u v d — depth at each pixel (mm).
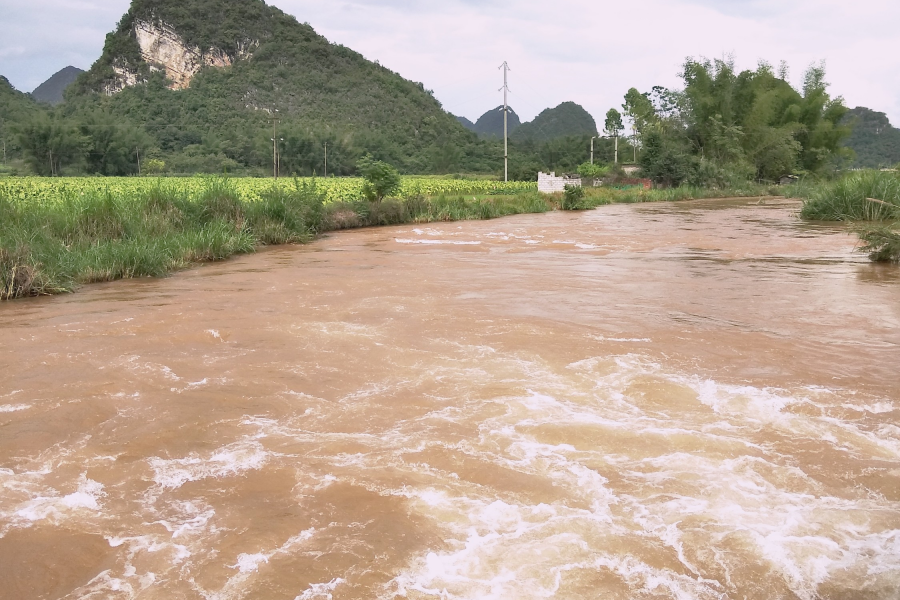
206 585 3082
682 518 3545
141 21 147250
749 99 54500
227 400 5320
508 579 3088
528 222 24344
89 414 5074
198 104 125812
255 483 3996
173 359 6422
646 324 7527
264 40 151750
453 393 5359
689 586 3037
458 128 135375
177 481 4047
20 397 5453
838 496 3758
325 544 3375
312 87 138125
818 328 7340
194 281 11164
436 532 3459
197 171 89938
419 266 12492
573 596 2975
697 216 26875
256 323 7797
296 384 5664
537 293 9492
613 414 4898
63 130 80188
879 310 8234
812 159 57219
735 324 7535
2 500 3846
